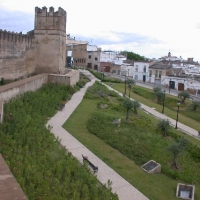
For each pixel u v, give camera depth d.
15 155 13.42
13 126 17.41
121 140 20.39
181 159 19.09
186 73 69.44
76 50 89.38
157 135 23.31
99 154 17.67
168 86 61.12
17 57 33.41
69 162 14.32
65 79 35.84
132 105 26.28
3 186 7.80
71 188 12.16
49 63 39.50
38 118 20.97
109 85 52.03
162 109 36.34
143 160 17.61
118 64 80.31
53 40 39.03
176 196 13.98
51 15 38.69
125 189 13.87
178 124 30.47
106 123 23.84
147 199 13.23
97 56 83.69
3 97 21.20
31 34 39.56
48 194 10.97
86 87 42.34
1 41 29.16
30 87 28.09
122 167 16.36
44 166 13.23
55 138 18.41
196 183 15.99
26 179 11.85
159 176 16.03
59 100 28.62
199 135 26.69
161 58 122.25
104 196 11.93
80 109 28.00
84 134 20.94
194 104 39.00
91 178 13.17
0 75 29.39
